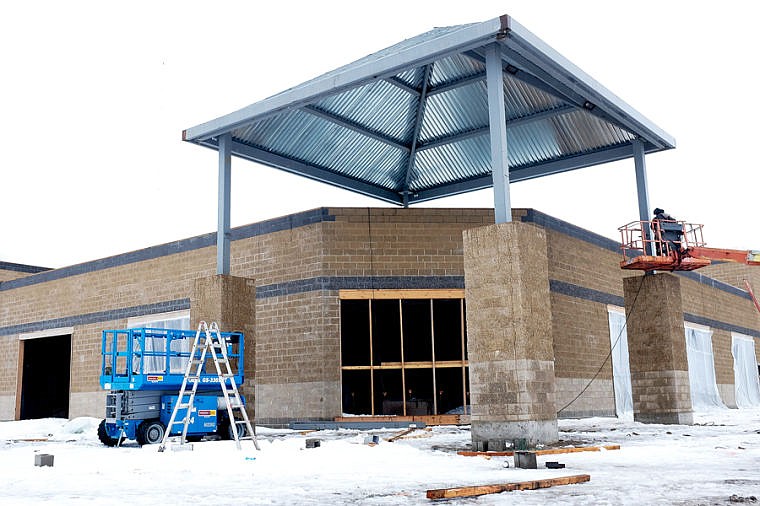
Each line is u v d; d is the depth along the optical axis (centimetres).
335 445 1466
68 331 3272
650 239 2341
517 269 1511
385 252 2505
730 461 1152
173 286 2894
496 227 1545
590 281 2833
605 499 761
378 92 2398
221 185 2166
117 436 1702
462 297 2480
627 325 2467
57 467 1198
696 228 2372
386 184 2952
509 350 1498
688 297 3791
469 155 2794
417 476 1012
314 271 2502
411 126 2666
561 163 2588
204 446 1588
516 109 2453
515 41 1590
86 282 3238
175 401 1719
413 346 2459
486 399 1513
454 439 1705
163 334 1773
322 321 2461
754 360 4688
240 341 1892
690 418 2370
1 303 3669
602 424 2341
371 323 2470
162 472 1114
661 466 1093
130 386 1672
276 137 2367
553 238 2642
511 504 735
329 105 2320
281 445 1536
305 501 786
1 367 3597
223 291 2073
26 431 2583
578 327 2708
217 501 793
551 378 1562
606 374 2844
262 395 2538
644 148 2425
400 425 2206
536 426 1480
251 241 2675
